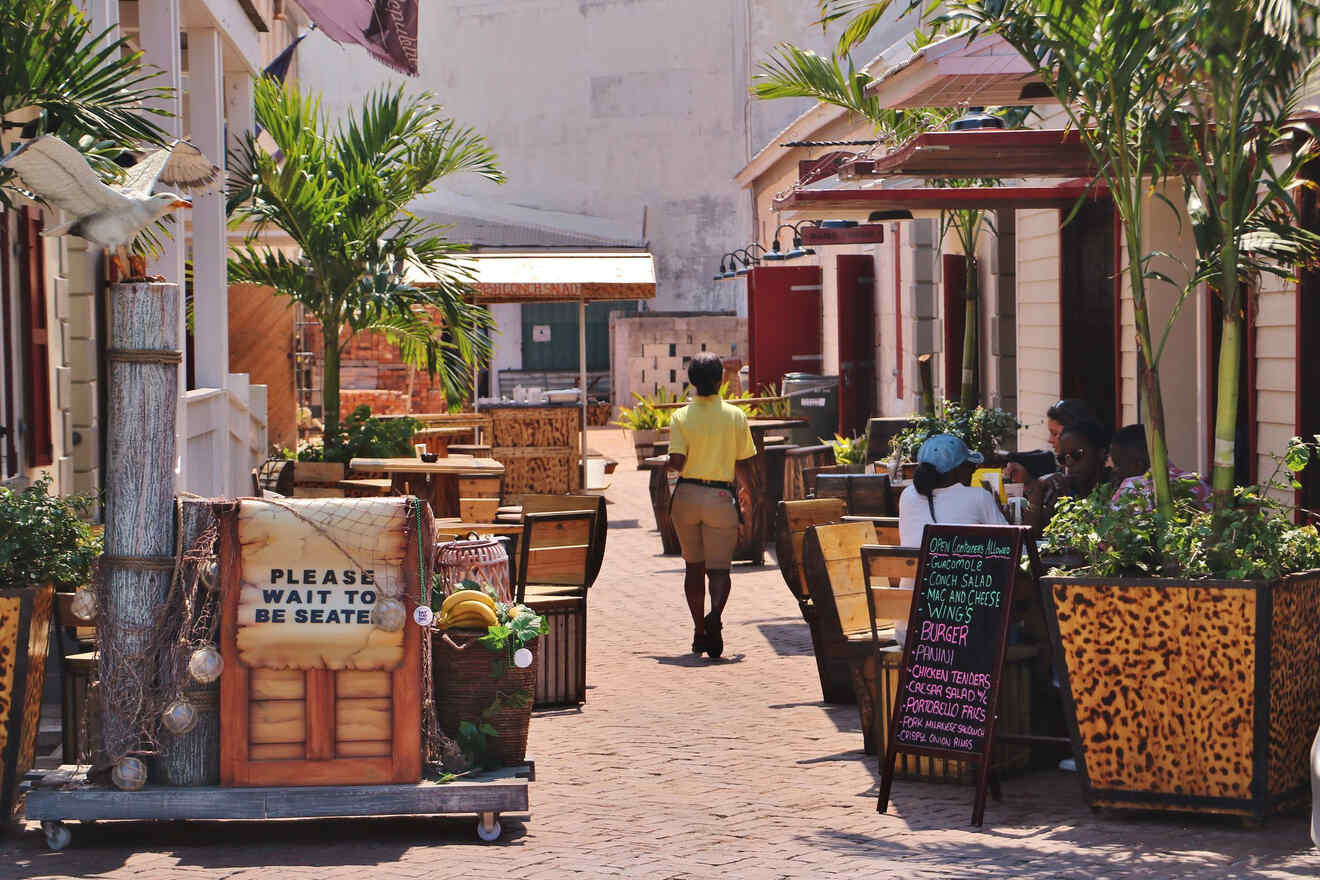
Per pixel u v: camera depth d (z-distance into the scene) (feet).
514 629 21.49
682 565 48.62
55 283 38.40
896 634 24.27
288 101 48.96
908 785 22.57
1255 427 31.04
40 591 20.53
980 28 22.91
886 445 46.93
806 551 27.07
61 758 23.94
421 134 50.21
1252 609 19.26
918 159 31.55
